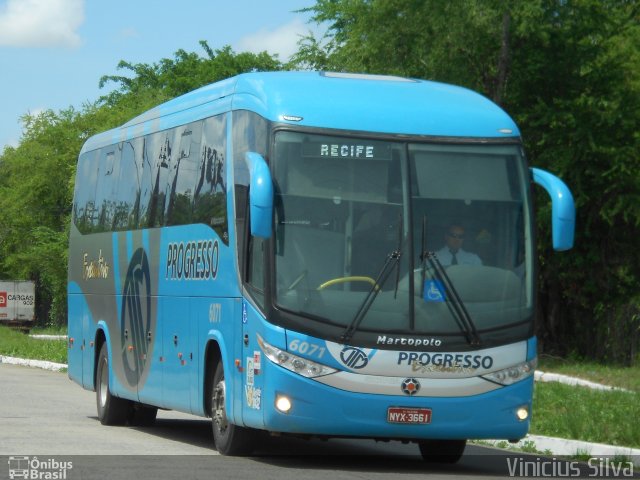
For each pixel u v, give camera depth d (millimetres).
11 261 102750
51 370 43438
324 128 15820
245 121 16922
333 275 15352
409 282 15383
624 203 41094
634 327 41531
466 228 15742
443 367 15289
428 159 15891
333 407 15094
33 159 100312
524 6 40156
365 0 42750
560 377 32500
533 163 42094
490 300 15586
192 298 18859
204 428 23422
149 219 21625
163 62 105250
